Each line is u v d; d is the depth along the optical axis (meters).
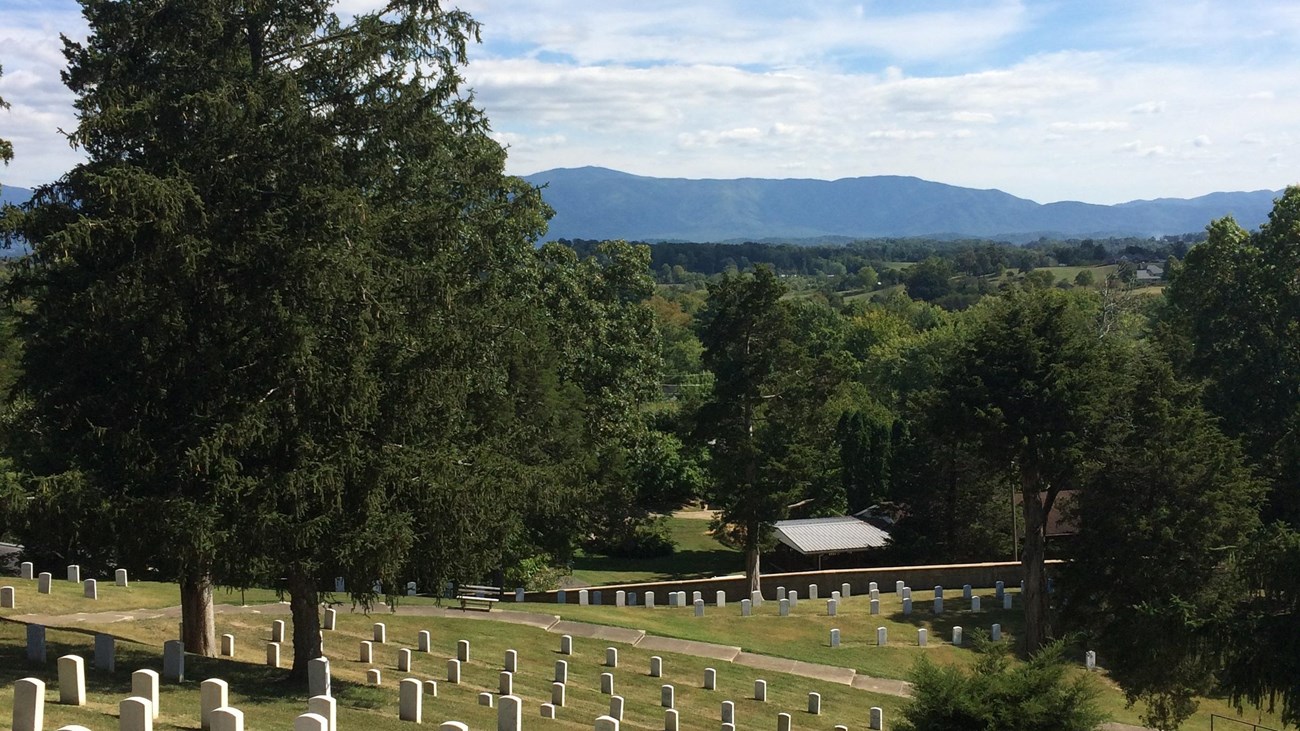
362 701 18.81
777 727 22.78
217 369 17.17
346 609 30.70
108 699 15.16
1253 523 31.16
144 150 18.45
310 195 17.67
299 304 17.73
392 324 18.89
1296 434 34.66
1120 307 79.81
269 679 19.52
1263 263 43.03
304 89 19.73
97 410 17.77
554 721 19.62
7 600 26.05
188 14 18.80
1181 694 27.88
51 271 18.33
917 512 48.91
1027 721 15.73
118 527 17.06
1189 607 26.58
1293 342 41.34
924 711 16.42
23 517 17.42
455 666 22.77
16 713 11.79
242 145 18.11
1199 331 44.31
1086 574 32.84
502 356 25.44
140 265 17.02
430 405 19.94
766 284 42.66
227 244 17.56
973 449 36.81
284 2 19.95
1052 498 35.88
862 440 56.53
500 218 28.02
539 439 36.56
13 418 19.11
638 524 53.19
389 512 18.48
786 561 51.50
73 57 20.22
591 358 46.34
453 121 23.86
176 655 17.64
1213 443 32.19
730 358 43.38
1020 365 34.22
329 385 17.61
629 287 48.62
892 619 37.78
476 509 19.36
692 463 60.22
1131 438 33.88
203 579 20.17
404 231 20.02
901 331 104.31
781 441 42.31
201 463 16.73
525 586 39.53
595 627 31.42
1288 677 23.08
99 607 27.50
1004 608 39.66
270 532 17.06
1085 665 34.84
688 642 30.91
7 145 20.23
